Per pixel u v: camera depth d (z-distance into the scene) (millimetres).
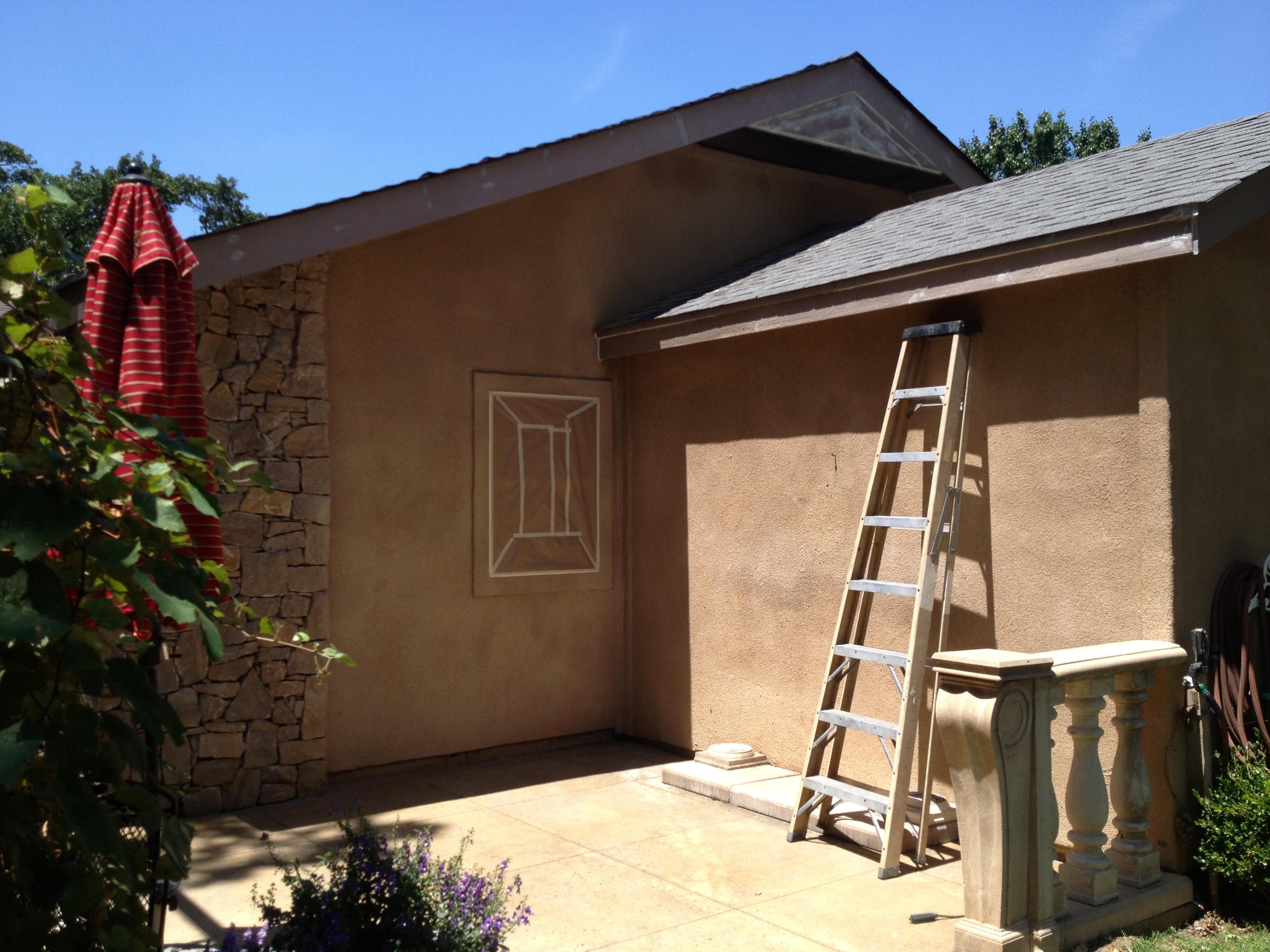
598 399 6945
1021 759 3438
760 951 3621
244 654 5430
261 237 5207
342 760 5875
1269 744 4094
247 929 2822
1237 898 4055
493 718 6457
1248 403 4488
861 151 7617
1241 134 5012
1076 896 3756
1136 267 4176
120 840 1637
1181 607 4047
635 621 7004
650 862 4570
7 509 1502
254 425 5512
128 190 3307
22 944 1623
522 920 3041
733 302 5766
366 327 5984
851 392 5508
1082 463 4367
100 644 1952
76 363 1927
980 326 4820
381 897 2719
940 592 4957
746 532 6160
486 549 6402
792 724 5809
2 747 1408
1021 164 20250
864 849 4711
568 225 6809
